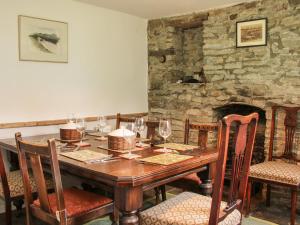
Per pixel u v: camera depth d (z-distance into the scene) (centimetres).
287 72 345
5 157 334
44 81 357
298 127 338
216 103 408
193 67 473
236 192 176
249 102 378
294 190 264
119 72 441
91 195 207
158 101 473
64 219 172
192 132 430
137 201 170
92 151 227
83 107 399
